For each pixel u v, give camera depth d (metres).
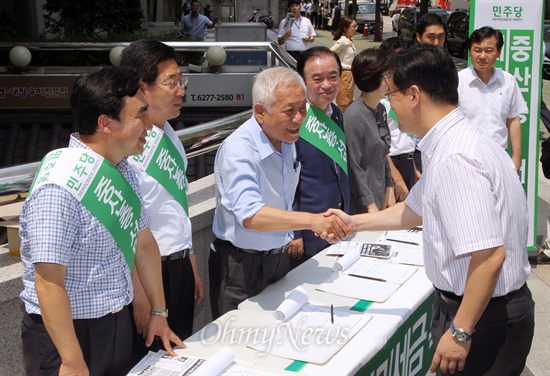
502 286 2.18
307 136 3.15
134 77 1.98
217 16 25.77
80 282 1.99
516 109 4.57
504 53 4.86
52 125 8.06
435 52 2.16
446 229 2.08
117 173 2.02
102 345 2.08
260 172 2.68
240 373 2.09
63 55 8.33
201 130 3.54
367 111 3.55
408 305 2.62
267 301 2.67
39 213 1.87
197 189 3.83
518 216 2.16
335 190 3.24
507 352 2.26
